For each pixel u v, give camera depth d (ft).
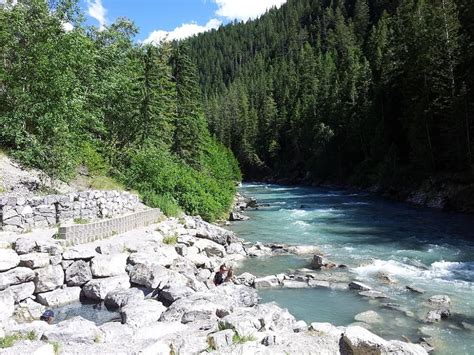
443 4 137.90
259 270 57.41
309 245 72.69
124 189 85.46
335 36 404.57
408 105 151.64
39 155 63.82
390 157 160.45
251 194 178.91
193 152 132.16
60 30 67.97
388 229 87.56
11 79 63.93
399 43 179.01
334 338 29.07
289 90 338.13
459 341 33.81
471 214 106.73
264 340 27.48
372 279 52.01
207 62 629.51
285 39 541.34
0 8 67.67
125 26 113.19
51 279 39.47
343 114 223.71
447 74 132.16
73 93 69.10
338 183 215.92
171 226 67.15
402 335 35.14
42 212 50.88
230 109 362.74
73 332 26.86
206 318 31.71
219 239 69.62
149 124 107.04
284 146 299.17
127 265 44.68
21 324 29.43
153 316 33.35
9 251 38.04
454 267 56.75
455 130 125.08
